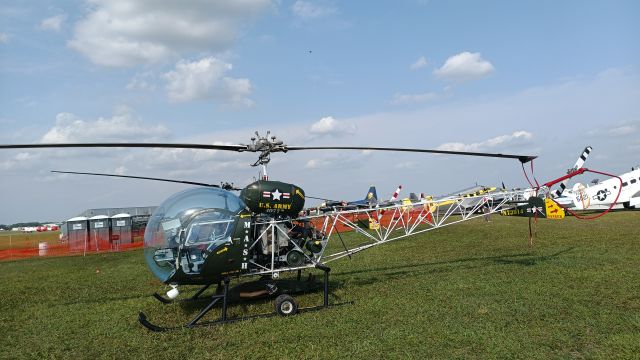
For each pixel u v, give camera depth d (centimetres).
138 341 603
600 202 2758
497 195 1020
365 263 1184
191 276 673
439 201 976
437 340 538
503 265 1005
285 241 757
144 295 925
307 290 799
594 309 633
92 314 775
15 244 3234
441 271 991
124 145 626
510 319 605
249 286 769
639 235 1385
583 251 1136
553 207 1011
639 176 2719
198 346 565
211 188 720
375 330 588
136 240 2827
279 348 541
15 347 614
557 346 504
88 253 2167
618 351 480
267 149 752
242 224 695
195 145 685
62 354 573
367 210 875
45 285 1141
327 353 513
